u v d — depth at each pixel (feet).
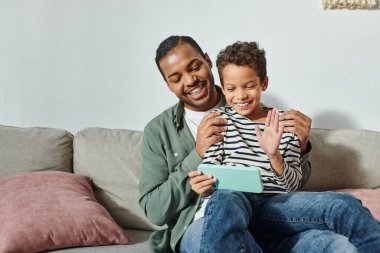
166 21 6.96
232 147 4.62
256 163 4.49
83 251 5.19
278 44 6.64
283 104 6.71
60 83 7.40
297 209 4.14
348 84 6.54
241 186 4.23
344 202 3.92
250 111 4.64
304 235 4.15
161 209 4.99
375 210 5.19
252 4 6.65
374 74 6.47
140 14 7.04
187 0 6.86
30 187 5.76
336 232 3.99
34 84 7.48
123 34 7.13
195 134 5.48
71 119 7.42
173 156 5.34
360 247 3.78
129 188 6.18
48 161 6.40
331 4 6.37
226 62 4.53
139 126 7.20
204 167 4.33
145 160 5.45
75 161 6.51
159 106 7.09
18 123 7.58
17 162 6.37
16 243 5.00
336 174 5.76
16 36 7.47
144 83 7.12
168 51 5.25
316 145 5.86
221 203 3.96
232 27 6.74
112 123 7.30
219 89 5.65
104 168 6.29
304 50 6.59
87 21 7.23
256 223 4.39
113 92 7.25
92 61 7.27
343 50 6.50
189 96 5.31
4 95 7.58
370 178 5.69
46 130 6.64
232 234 3.86
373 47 6.44
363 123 6.56
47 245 5.14
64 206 5.49
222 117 4.77
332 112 6.61
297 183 4.48
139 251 5.26
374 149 5.74
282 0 6.57
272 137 4.12
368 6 6.34
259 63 4.53
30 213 5.30
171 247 5.02
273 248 4.37
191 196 5.00
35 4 7.37
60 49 7.36
